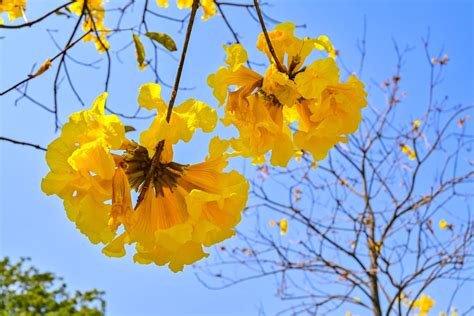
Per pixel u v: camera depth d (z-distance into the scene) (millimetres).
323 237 2527
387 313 2432
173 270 613
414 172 2564
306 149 677
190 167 627
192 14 632
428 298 2721
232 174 630
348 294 2627
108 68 1342
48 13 936
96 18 1495
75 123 595
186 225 596
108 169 586
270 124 641
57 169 595
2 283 5590
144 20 1524
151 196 616
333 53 672
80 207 586
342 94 651
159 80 1543
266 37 655
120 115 1396
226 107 659
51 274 5812
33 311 5410
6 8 1245
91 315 5316
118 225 595
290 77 660
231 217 620
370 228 2668
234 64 653
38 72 903
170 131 619
